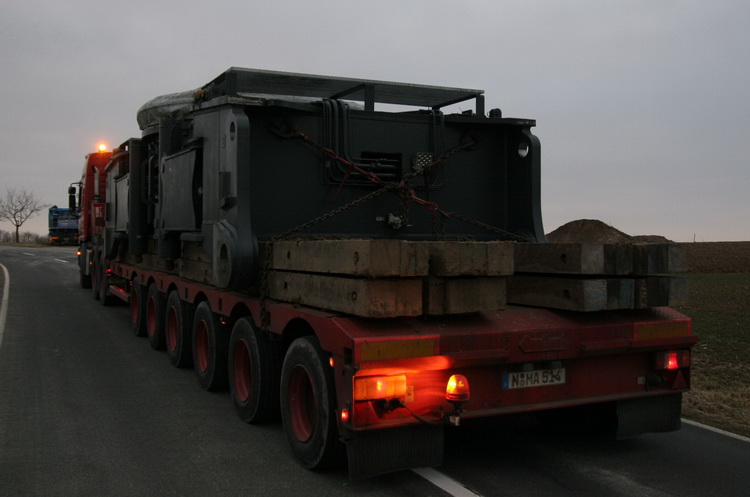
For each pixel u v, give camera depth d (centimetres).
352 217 623
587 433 556
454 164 670
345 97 721
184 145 745
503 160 693
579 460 492
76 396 667
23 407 622
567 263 448
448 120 657
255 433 550
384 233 637
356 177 626
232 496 416
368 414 387
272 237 561
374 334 391
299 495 418
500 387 437
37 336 1036
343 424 394
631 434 488
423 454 412
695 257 2758
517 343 429
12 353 891
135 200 963
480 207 681
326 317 418
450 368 411
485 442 538
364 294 382
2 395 666
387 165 637
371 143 633
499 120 663
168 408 627
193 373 787
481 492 424
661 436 554
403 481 444
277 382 556
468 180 676
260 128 586
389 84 663
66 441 523
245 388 597
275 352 558
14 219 8156
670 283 464
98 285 1514
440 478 450
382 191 600
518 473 462
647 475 458
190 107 854
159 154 820
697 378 767
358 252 385
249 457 489
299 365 464
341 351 394
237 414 605
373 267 375
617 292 447
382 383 387
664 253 455
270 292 525
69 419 585
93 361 848
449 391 402
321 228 609
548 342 439
